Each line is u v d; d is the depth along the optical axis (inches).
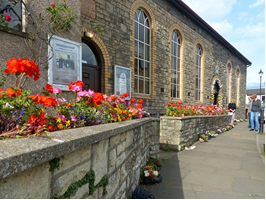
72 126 85.4
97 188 70.9
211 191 132.4
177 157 215.5
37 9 163.6
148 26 349.7
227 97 725.9
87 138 59.2
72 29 193.9
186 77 452.4
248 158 211.5
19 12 158.1
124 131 99.7
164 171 170.7
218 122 410.9
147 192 122.6
